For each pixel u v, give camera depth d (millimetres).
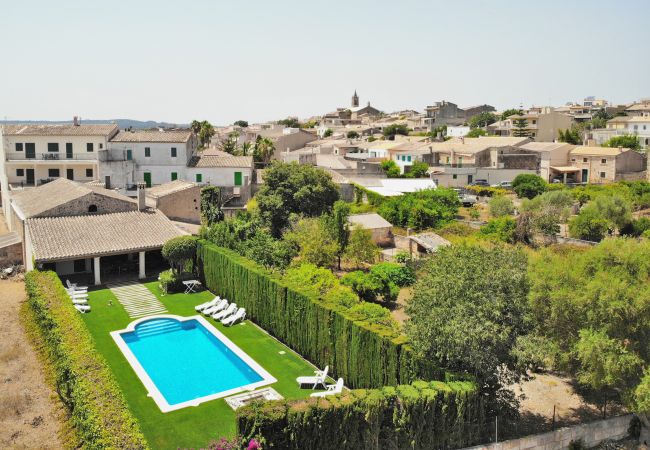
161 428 25547
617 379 25500
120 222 50062
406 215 68562
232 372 32219
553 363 28000
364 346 28719
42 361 31672
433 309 25500
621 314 26125
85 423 22703
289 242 53469
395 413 23109
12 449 23688
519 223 61375
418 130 185375
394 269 47312
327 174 69938
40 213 48625
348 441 22578
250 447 20906
